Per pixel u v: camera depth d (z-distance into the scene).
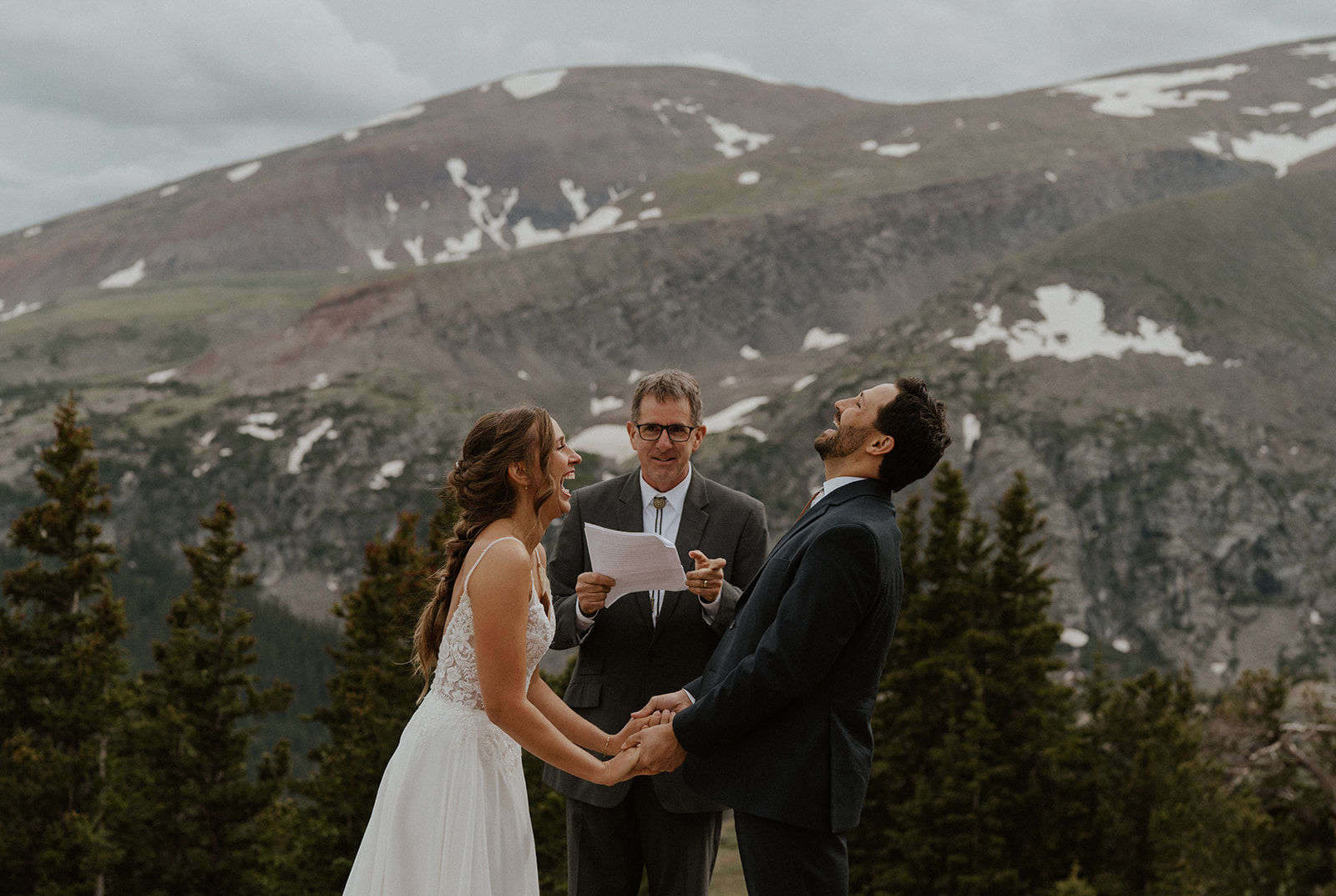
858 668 4.05
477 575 3.97
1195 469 135.75
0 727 30.38
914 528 32.50
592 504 5.55
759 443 154.12
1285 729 35.62
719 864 26.78
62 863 27.34
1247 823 30.05
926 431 4.08
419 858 4.04
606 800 5.01
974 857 27.61
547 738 4.00
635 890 5.21
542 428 4.13
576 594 5.15
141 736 31.70
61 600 31.73
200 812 33.00
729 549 5.36
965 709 30.02
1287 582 127.81
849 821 3.95
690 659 5.20
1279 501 134.00
